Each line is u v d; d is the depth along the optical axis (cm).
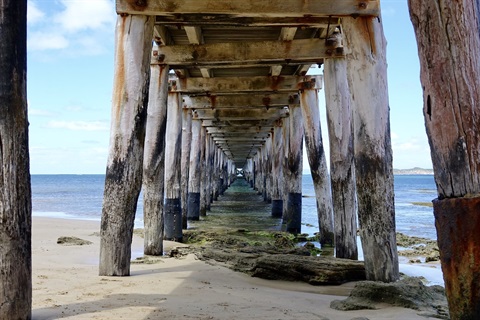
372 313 430
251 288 589
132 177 623
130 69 634
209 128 2197
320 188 1129
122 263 625
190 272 690
